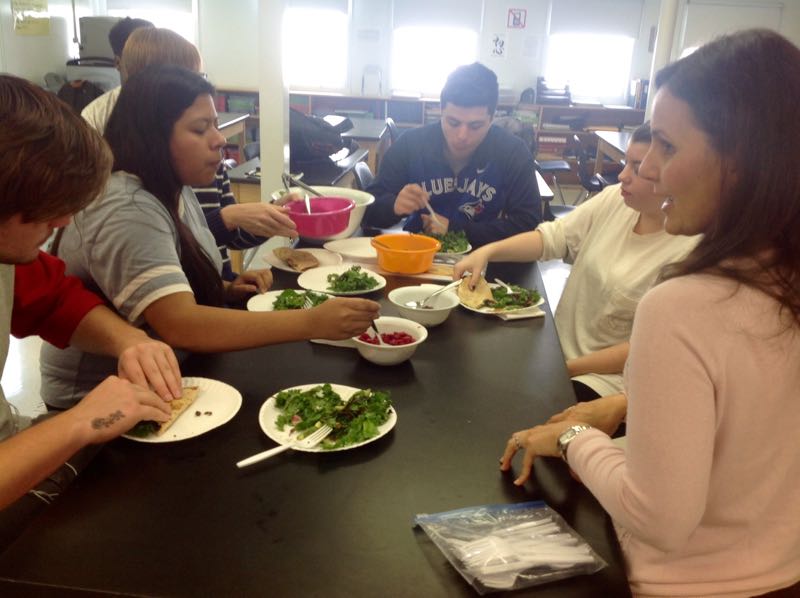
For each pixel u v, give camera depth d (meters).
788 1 7.42
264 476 1.06
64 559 0.87
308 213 2.15
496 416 1.27
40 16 6.17
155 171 1.51
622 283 1.82
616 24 7.75
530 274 2.13
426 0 7.68
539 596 0.86
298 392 1.27
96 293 1.50
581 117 7.94
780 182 0.77
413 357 1.51
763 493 0.89
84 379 1.55
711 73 0.79
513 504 1.02
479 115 2.43
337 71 7.95
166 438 1.14
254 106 7.41
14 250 0.99
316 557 0.90
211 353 1.47
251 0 7.34
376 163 5.24
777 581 0.92
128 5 7.40
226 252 2.49
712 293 0.80
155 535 0.92
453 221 2.49
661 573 0.93
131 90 1.49
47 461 0.99
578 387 1.69
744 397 0.82
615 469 0.91
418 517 0.97
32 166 0.90
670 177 0.85
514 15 7.73
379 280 1.94
